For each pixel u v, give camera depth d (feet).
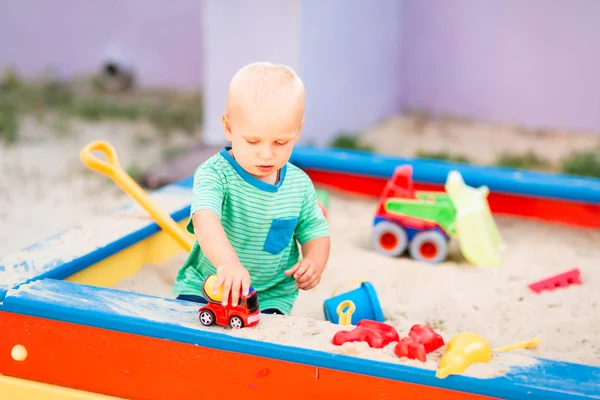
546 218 10.84
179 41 20.59
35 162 15.48
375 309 6.99
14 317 6.18
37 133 17.46
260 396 5.63
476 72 19.34
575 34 18.43
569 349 7.13
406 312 7.88
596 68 18.39
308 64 15.03
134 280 8.19
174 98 20.40
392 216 9.44
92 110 19.02
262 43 14.79
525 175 10.77
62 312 6.01
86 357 6.05
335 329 5.77
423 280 8.75
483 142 17.79
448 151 17.06
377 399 5.36
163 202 9.24
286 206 6.65
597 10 18.16
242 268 5.74
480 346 5.33
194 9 20.35
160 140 17.19
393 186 9.55
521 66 18.95
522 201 10.87
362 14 17.34
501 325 7.68
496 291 8.45
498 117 19.35
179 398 5.85
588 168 15.70
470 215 9.20
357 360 5.35
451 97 19.69
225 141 15.40
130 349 5.90
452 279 8.77
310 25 14.93
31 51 21.50
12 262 7.12
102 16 20.92
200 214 6.04
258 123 5.92
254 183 6.48
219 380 5.71
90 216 12.72
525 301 8.20
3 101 19.57
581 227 10.69
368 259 9.34
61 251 7.47
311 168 11.74
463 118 19.62
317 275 6.59
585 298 8.25
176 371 5.81
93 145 8.05
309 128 15.44
